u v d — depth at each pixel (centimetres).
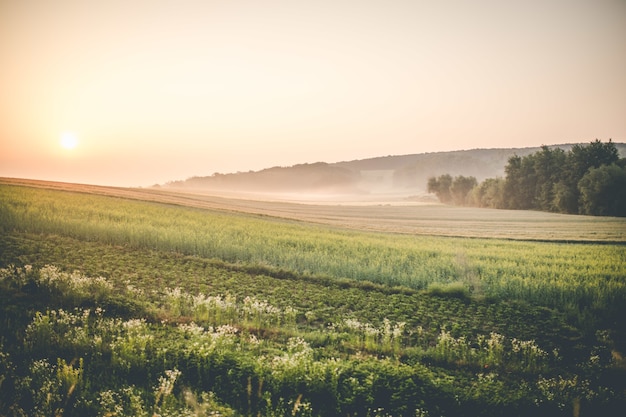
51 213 3450
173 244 2703
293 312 1661
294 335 1427
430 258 2997
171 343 1177
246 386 984
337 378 992
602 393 1112
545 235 5125
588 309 1927
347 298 1966
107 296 1566
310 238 3625
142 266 2267
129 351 1088
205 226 3828
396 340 1406
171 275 2150
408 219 8169
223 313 1562
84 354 1085
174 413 806
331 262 2508
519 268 2666
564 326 1708
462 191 14612
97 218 3597
